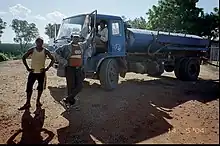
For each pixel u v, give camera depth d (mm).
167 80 11484
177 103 7000
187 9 30625
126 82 10289
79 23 8180
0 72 12617
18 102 6645
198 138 4574
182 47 12180
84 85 9094
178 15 30672
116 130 4914
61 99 7051
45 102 6719
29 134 4664
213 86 9945
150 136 4641
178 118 5691
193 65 12094
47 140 4414
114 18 8484
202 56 13969
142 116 5781
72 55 6242
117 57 8633
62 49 6578
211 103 7023
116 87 8508
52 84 9234
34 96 7297
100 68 8133
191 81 11680
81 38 7605
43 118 5512
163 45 10883
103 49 8391
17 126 5027
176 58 12141
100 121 5398
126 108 6348
